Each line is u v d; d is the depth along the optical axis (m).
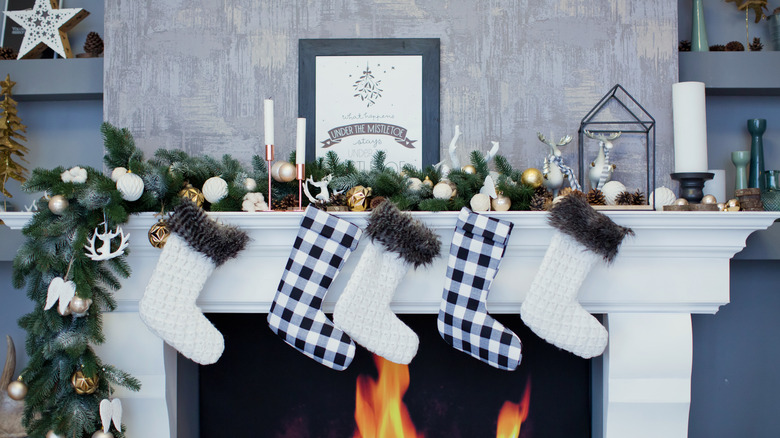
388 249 1.34
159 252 1.44
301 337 1.35
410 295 1.46
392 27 1.67
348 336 1.36
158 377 1.50
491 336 1.33
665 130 1.64
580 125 1.64
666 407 1.49
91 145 1.91
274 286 1.46
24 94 1.78
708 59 1.73
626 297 1.45
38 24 1.81
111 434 1.36
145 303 1.33
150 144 1.66
